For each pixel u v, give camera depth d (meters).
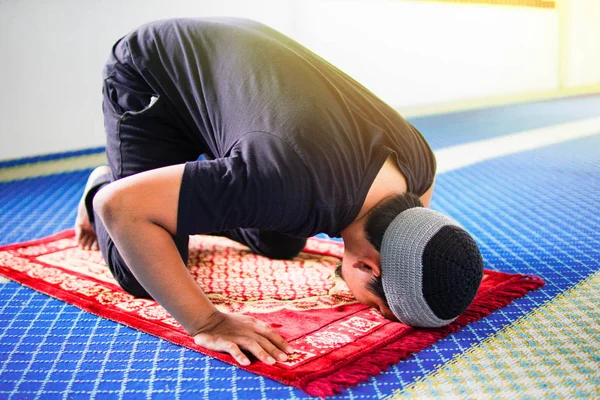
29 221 3.37
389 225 1.78
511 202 3.62
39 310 2.24
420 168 1.93
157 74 2.19
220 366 1.83
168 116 2.24
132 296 2.32
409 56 7.59
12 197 3.93
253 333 1.87
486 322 2.09
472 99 8.57
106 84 2.36
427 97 7.93
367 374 1.75
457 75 8.27
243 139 1.71
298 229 1.71
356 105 1.89
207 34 2.10
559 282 2.41
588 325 2.05
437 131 6.21
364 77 7.17
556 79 9.95
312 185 1.62
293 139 1.64
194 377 1.78
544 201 3.62
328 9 6.69
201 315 1.86
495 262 2.64
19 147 4.82
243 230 2.69
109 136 2.37
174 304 1.83
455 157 4.97
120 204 1.67
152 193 1.65
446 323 1.88
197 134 2.21
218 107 1.91
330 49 6.80
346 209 1.70
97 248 2.81
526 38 9.25
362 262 1.83
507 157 4.91
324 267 2.60
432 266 1.74
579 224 3.15
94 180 2.55
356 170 1.71
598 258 2.66
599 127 6.23
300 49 2.08
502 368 1.81
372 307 1.97
